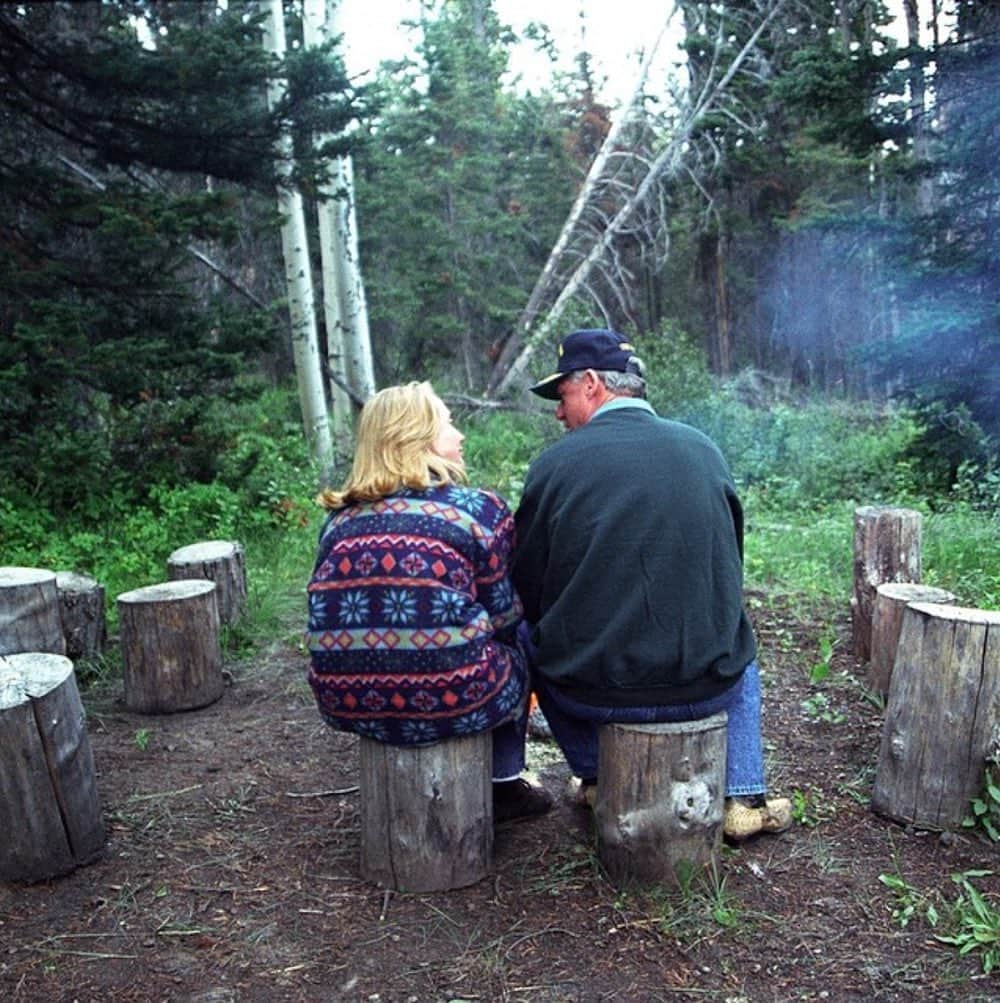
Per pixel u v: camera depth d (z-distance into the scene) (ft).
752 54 61.87
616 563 8.49
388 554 8.28
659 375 40.11
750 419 38.27
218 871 9.46
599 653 8.50
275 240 57.26
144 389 25.00
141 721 13.78
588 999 7.45
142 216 24.44
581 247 69.92
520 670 9.14
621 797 8.71
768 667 15.05
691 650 8.47
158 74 24.88
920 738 9.70
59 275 24.64
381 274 64.18
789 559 21.63
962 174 31.35
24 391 22.52
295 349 38.60
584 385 9.39
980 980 7.50
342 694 8.52
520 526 9.25
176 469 26.55
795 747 12.03
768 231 71.97
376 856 9.06
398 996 7.55
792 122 66.49
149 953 8.16
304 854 9.76
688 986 7.55
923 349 30.42
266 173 27.78
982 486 26.27
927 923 8.25
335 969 7.89
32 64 25.86
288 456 34.50
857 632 15.35
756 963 7.80
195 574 16.94
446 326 63.62
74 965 8.00
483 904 8.74
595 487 8.64
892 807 9.97
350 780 11.62
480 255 67.15
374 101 28.32
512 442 47.16
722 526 8.72
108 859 9.72
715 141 64.13
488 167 71.97
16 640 13.96
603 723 8.86
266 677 15.55
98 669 15.64
